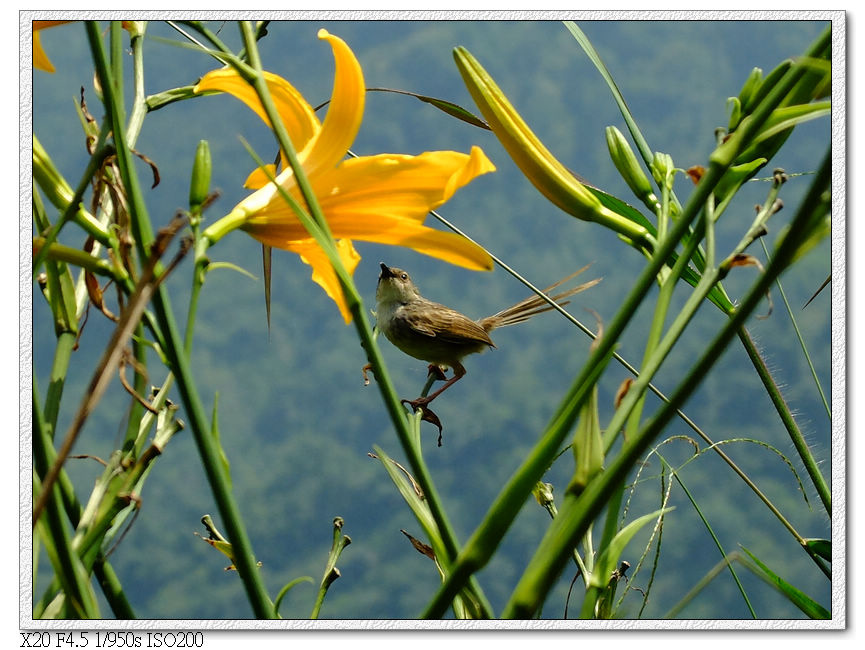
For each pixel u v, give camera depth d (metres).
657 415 3.60
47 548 3.63
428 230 3.73
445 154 3.73
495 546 3.61
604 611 3.74
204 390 28.27
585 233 28.61
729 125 3.71
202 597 23.02
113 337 3.59
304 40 25.08
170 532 24.42
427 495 3.65
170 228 3.60
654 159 3.75
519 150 3.70
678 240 3.63
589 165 28.91
